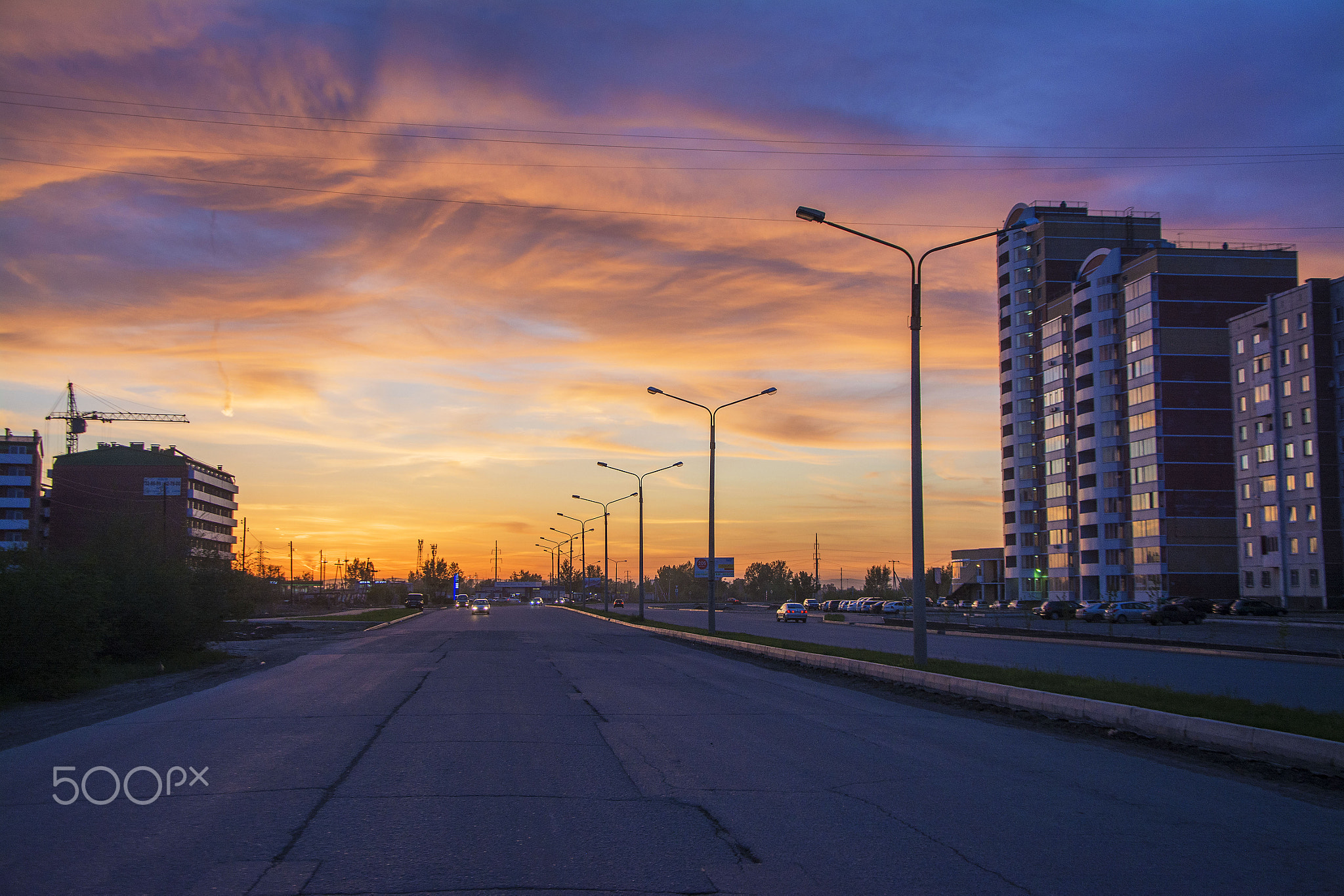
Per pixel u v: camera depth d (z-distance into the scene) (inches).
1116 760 426.3
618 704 616.7
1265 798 345.7
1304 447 2746.1
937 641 1517.0
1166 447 3245.6
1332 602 2628.0
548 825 284.8
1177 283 3302.2
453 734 474.0
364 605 4608.8
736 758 410.6
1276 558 2819.9
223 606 1120.8
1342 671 911.0
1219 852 267.7
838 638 1632.6
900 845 267.9
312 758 399.5
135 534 1135.0
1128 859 258.2
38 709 591.5
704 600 7244.1
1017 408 4153.5
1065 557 3779.5
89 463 4114.2
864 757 419.8
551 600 6520.7
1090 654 1182.3
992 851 263.0
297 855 249.1
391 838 266.7
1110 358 3516.2
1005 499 4249.5
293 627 1940.2
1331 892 233.0
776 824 290.7
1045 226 4042.8
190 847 256.4
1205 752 448.1
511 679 800.3
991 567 4667.8
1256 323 2942.9
